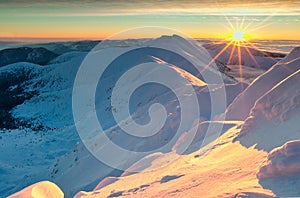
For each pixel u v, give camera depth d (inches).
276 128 389.4
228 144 445.4
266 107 432.1
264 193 246.1
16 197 256.2
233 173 323.3
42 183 282.2
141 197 340.8
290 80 436.1
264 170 278.2
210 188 303.0
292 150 264.2
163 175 405.1
